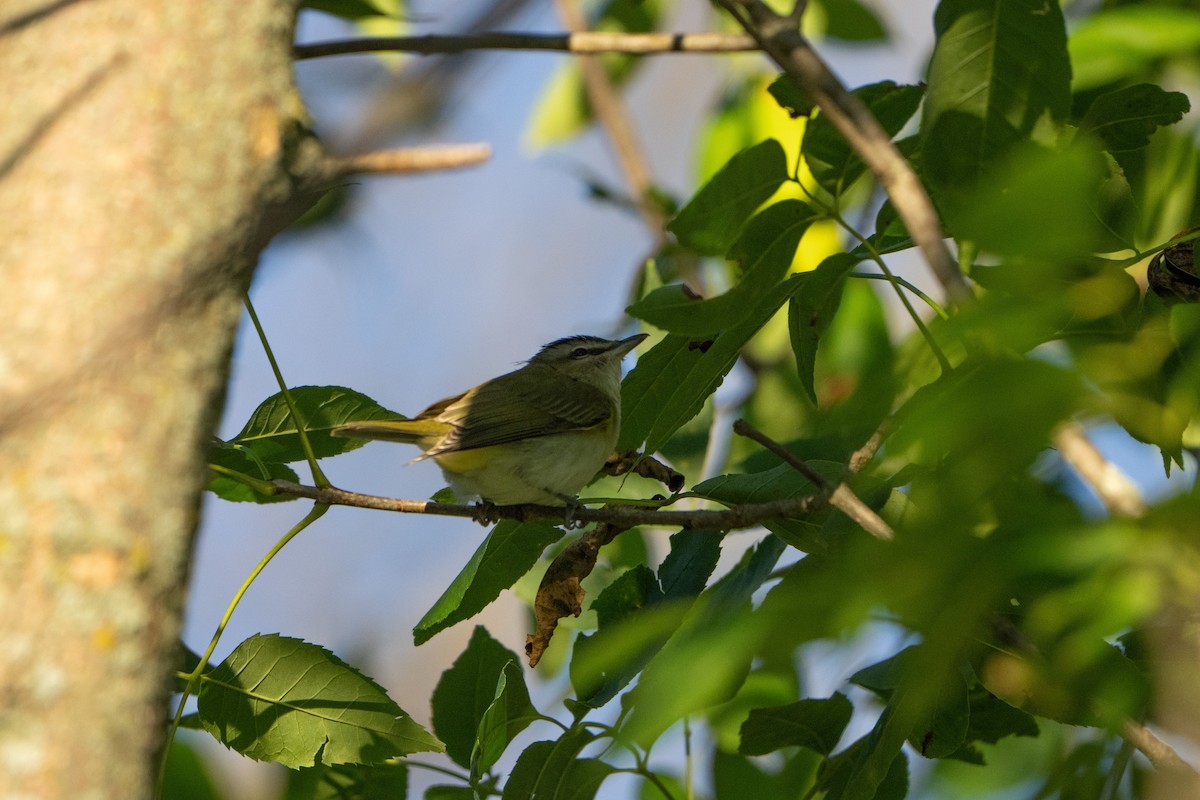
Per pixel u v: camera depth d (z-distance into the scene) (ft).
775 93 21.12
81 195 12.95
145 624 12.28
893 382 12.48
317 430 25.04
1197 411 14.19
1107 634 9.16
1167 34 19.63
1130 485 9.69
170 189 13.16
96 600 12.01
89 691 11.82
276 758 22.63
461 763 26.37
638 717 8.86
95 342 12.48
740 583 21.18
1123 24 19.92
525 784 22.26
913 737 22.61
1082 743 25.44
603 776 22.47
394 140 13.71
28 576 11.89
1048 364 8.96
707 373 21.61
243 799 30.19
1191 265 18.71
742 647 8.73
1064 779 25.38
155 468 12.55
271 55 14.15
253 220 13.53
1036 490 10.86
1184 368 13.32
